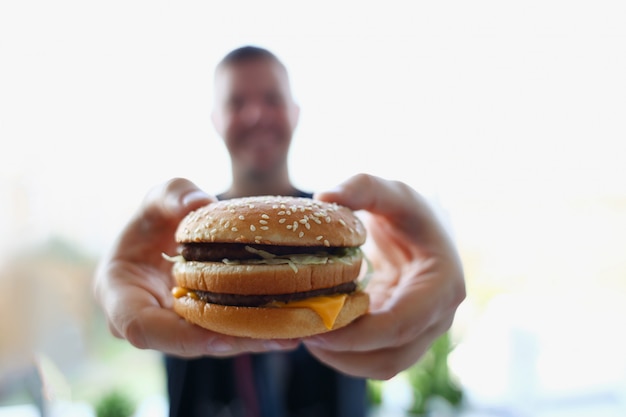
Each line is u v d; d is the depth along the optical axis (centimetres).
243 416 40
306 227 24
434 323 28
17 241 59
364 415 43
